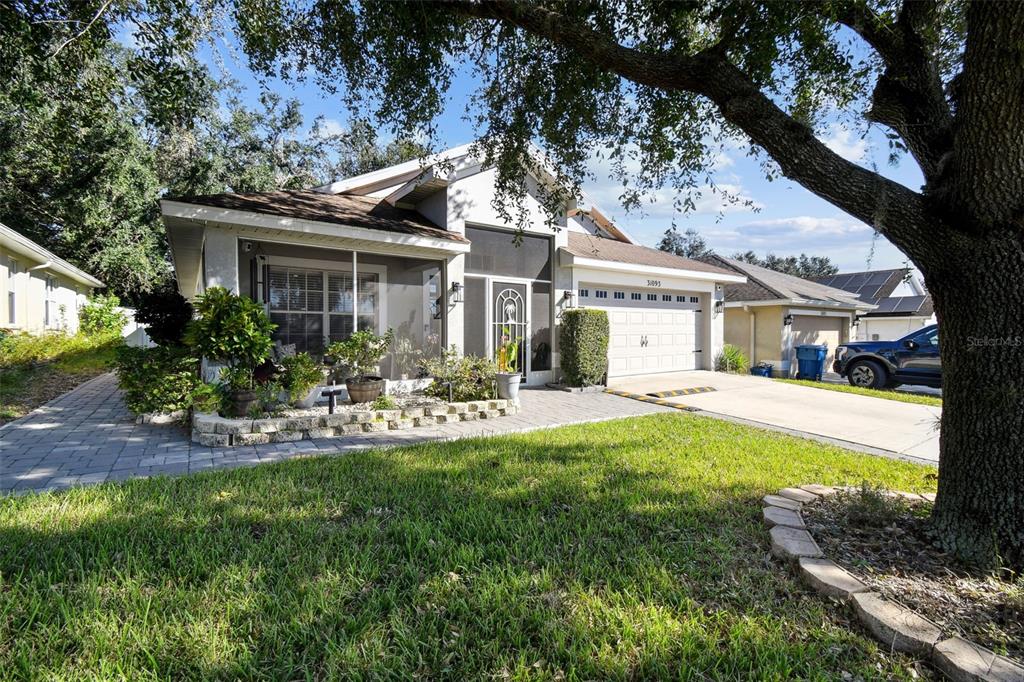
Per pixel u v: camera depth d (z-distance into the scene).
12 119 11.66
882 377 11.95
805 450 5.54
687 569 2.77
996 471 2.72
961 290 2.78
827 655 2.11
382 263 8.55
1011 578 2.60
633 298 12.70
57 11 4.12
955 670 1.94
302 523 3.30
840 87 4.37
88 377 11.58
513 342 10.19
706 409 8.46
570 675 1.95
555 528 3.27
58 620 2.19
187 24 4.38
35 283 14.74
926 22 3.16
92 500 3.67
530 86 5.16
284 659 2.03
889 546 2.96
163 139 18.33
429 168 6.18
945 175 2.73
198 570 2.65
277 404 6.52
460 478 4.30
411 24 4.45
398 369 8.62
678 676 1.98
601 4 4.36
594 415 7.86
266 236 7.28
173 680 1.91
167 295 11.76
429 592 2.51
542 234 10.92
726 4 3.87
